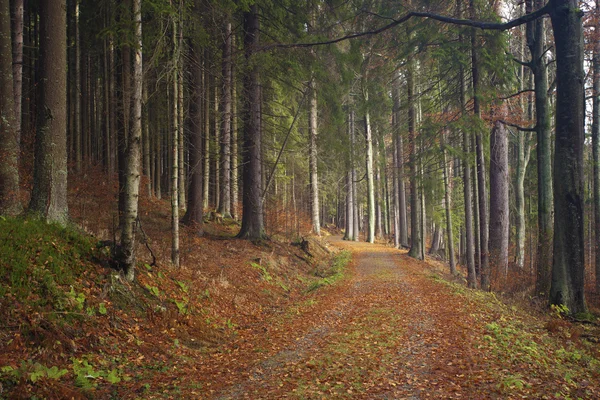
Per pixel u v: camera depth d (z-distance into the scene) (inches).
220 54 749.9
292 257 728.3
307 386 219.6
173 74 418.0
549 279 479.2
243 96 737.0
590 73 727.1
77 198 537.3
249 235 705.0
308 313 421.1
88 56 825.5
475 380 216.1
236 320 397.7
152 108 746.2
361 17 589.3
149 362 254.4
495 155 768.9
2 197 334.3
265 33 663.8
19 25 533.3
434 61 722.8
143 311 310.2
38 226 310.5
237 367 262.2
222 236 690.8
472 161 645.9
